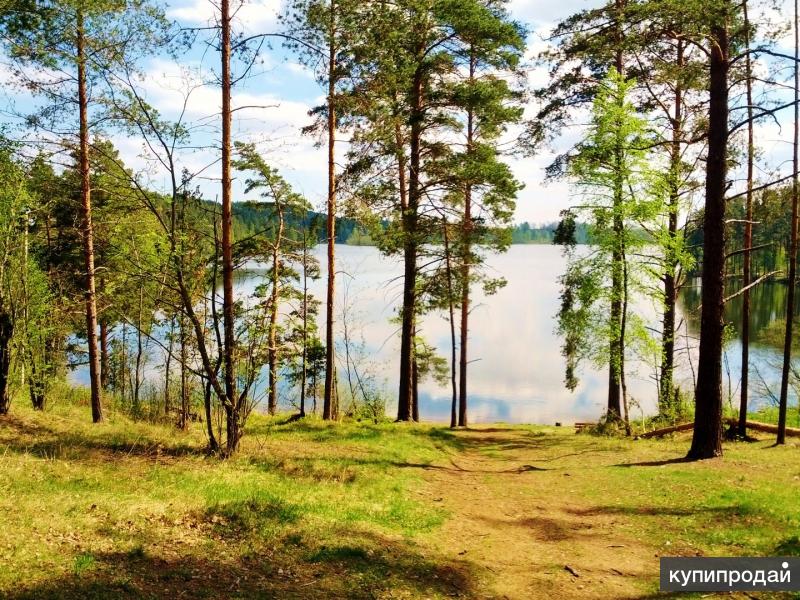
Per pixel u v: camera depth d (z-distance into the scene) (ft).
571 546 26.35
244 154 38.27
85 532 20.89
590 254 64.49
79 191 49.03
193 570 19.30
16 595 15.57
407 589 20.13
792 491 31.22
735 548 24.14
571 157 67.36
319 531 24.82
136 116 35.32
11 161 42.75
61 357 60.18
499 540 27.45
